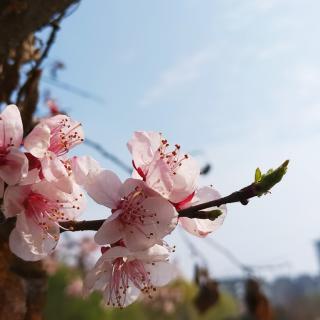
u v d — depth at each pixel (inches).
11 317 6.5
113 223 4.8
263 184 4.4
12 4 6.6
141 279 5.3
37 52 8.2
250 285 13.1
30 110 7.8
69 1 7.0
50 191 4.9
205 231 5.1
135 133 5.1
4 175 4.5
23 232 4.9
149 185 4.8
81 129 5.2
